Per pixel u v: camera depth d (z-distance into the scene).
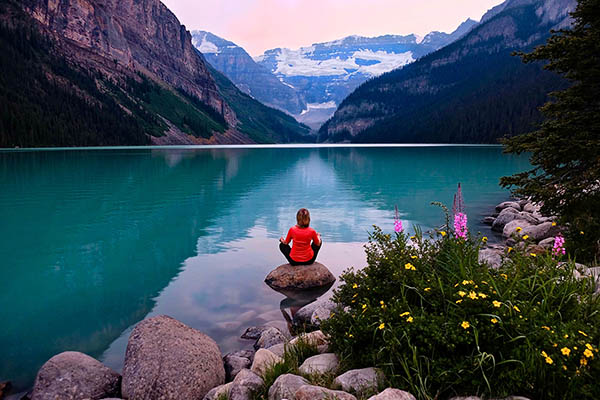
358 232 11.06
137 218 13.36
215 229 11.70
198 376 3.61
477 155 61.50
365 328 3.46
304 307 5.57
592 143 6.03
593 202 6.50
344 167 38.22
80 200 17.09
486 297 3.23
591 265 6.27
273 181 25.50
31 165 36.25
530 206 14.52
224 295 6.52
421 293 3.65
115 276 7.48
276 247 9.66
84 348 4.77
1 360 4.51
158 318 4.21
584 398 2.53
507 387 2.73
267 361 3.70
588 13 6.63
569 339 2.79
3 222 12.62
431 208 15.21
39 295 6.50
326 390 2.83
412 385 2.87
